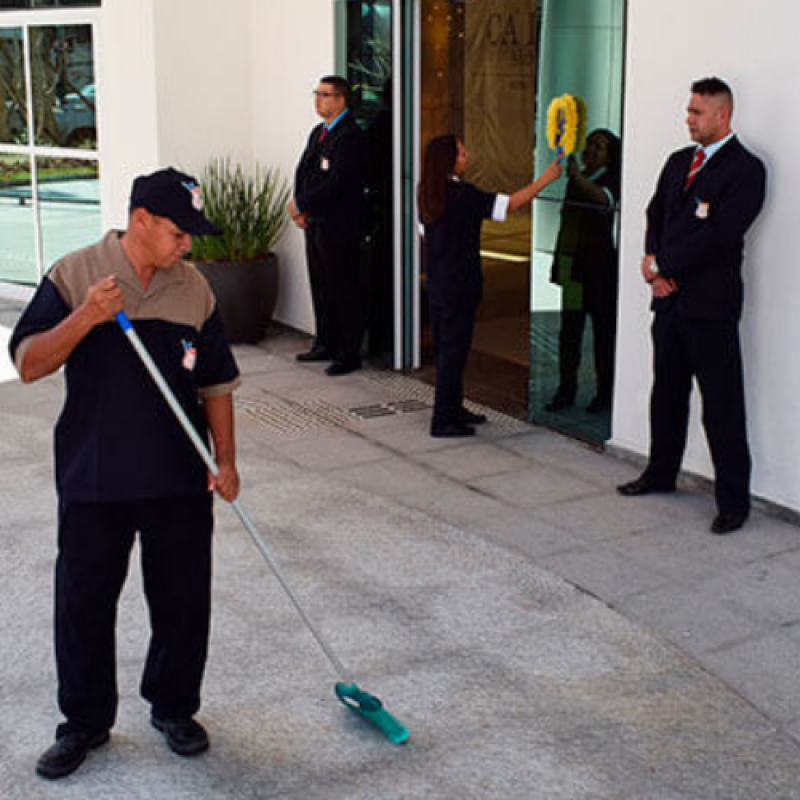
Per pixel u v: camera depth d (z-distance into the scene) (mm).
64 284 3199
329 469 5945
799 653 4160
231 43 8547
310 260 7730
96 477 3205
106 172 8906
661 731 3682
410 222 7586
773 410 5273
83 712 3432
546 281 6398
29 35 9117
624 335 5961
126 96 8586
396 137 7414
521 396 7102
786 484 5277
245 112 8703
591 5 5898
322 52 7879
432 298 6301
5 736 3631
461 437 6434
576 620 4391
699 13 5320
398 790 3373
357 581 4703
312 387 7352
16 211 9602
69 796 3344
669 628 4332
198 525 3363
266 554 3535
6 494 5582
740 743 3625
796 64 4953
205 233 3123
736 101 5211
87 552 3281
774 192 5105
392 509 5430
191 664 3469
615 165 5898
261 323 8305
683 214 5066
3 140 9523
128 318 3195
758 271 5227
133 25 8391
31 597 4559
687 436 5680
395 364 7758
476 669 4047
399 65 7320
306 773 3455
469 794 3355
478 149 7051
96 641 3387
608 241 5992
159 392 3223
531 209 6422
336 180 7305
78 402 3230
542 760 3521
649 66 5590
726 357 5078
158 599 3412
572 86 6066
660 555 4938
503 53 6723
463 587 4652
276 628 4316
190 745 3521
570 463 6027
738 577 4734
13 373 7613
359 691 3658
